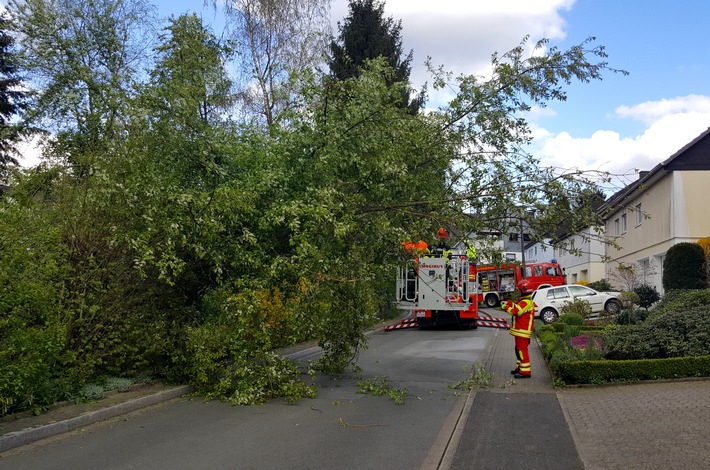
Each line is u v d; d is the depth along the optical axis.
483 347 16.09
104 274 8.57
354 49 25.03
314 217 8.59
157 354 9.45
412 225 9.52
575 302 23.12
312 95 9.64
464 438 6.44
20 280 6.71
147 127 8.91
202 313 10.16
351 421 7.48
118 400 8.13
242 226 9.32
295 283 9.05
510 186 9.51
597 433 6.37
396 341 18.20
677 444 5.68
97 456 5.89
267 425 7.27
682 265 18.94
